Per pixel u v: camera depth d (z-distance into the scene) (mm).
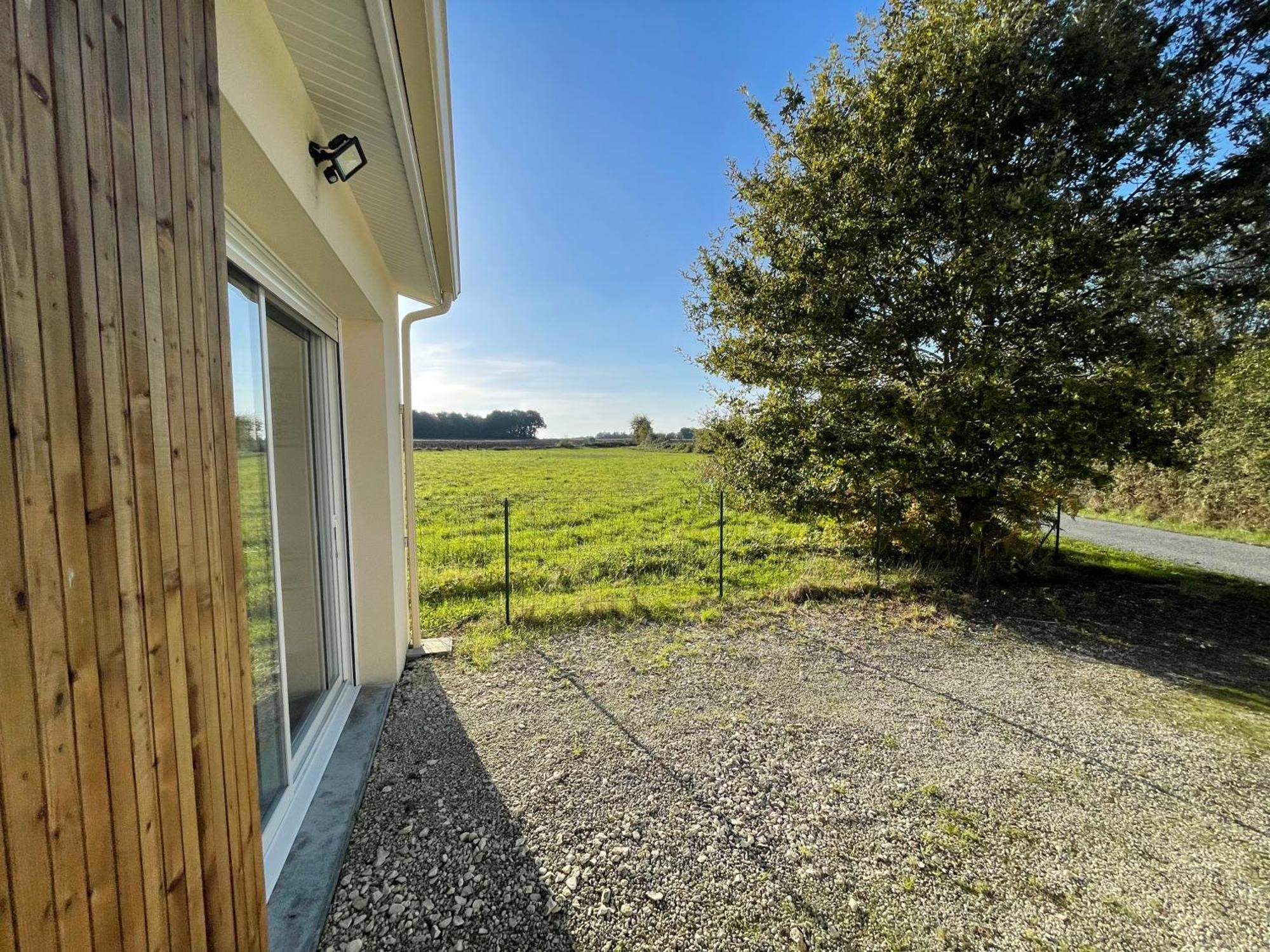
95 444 655
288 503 2363
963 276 5148
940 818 2189
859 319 5852
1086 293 5039
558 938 1630
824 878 1870
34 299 563
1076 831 2125
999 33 4750
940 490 5902
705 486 8469
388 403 3174
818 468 6543
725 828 2115
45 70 578
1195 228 4723
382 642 3215
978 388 5035
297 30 1354
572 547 7734
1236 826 2162
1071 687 3453
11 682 529
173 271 824
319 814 2078
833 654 3953
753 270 6246
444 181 2268
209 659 912
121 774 686
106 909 650
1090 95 4781
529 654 3854
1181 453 5383
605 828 2104
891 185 5152
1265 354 7219
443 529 9188
